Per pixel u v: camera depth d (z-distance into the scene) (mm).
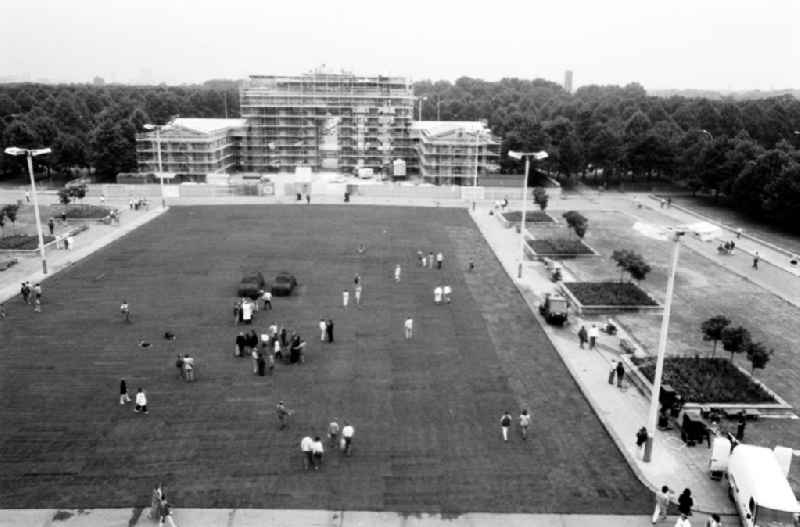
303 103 170250
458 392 51938
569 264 89312
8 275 80312
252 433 45188
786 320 69938
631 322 68375
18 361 56156
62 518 36250
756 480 36750
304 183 138750
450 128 163875
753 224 116250
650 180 163625
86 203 126562
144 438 44375
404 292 75938
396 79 171125
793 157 117312
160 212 119062
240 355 57688
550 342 62469
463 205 131750
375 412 48406
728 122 169125
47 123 160750
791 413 49406
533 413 48938
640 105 196875
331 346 60188
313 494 38625
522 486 39906
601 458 43219
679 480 40906
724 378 53656
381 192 138625
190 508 37188
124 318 66062
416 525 36156
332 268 85062
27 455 42219
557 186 146000
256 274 77625
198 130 153000
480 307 71625
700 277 84688
